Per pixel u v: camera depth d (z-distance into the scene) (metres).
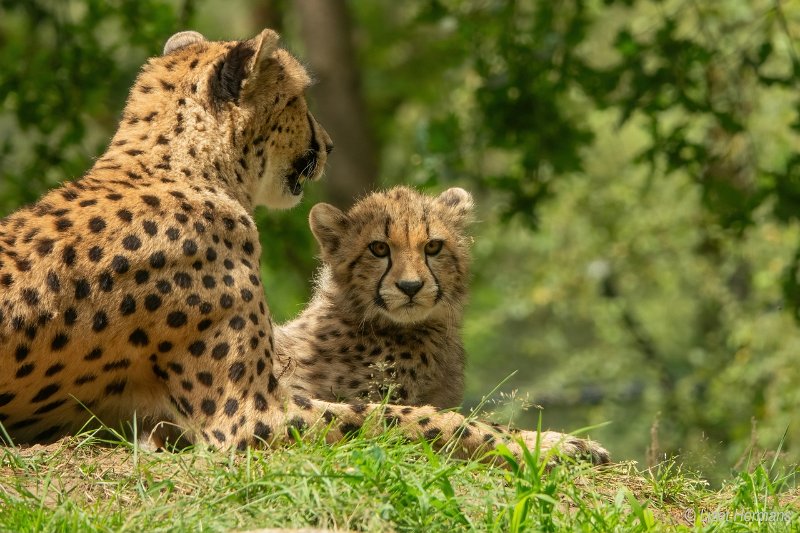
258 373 9.02
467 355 13.12
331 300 11.95
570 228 29.50
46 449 8.67
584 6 19.14
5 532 7.00
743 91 20.61
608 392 28.38
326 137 11.04
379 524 7.06
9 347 8.35
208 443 8.83
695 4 19.30
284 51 10.64
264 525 7.20
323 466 7.71
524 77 18.42
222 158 9.80
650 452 10.38
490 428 9.24
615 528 7.48
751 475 8.92
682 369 30.19
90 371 8.83
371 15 30.83
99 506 7.71
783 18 18.75
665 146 18.42
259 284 9.30
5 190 21.12
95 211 8.88
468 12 19.70
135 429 8.29
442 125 18.77
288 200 10.79
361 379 11.32
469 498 7.68
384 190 13.09
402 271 11.38
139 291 8.77
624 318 28.33
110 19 21.16
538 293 29.42
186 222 9.05
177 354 8.99
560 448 9.27
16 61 20.67
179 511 7.41
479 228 29.86
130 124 9.79
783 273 18.94
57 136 21.88
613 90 18.42
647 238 28.12
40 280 8.50
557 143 18.59
